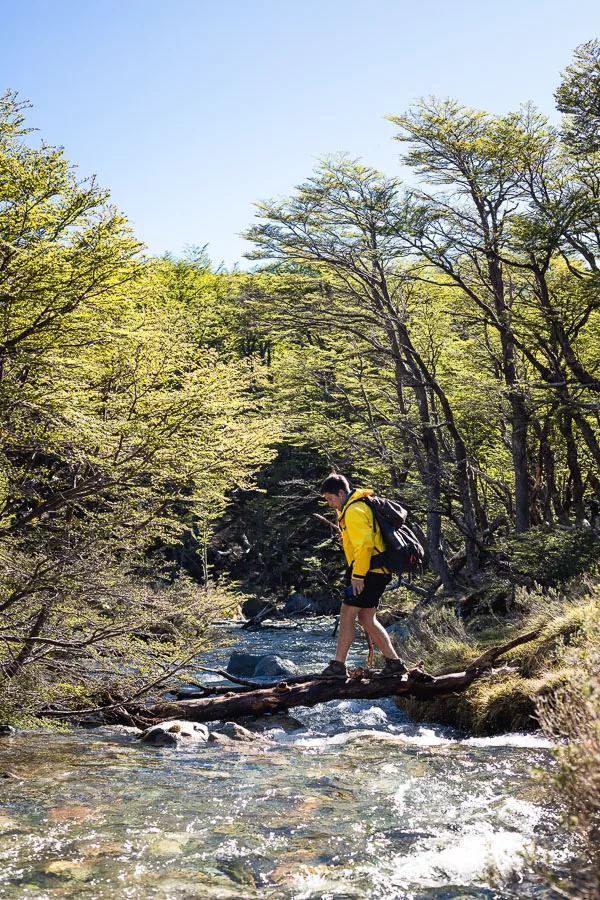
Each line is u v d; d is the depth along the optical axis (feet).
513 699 20.27
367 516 21.53
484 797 12.96
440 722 23.24
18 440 22.76
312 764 16.33
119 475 23.11
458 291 77.77
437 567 68.18
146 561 26.58
